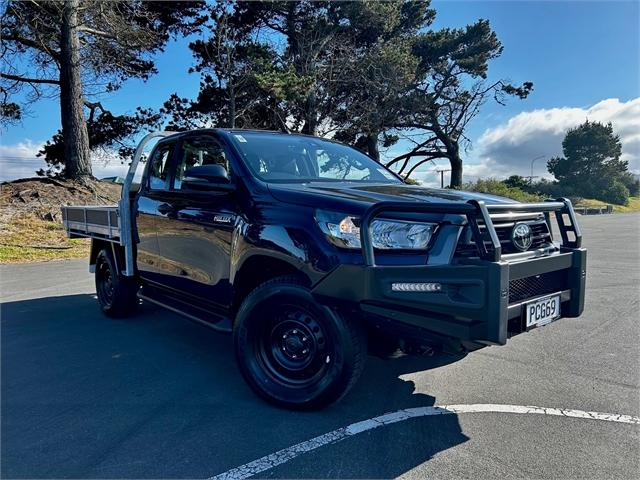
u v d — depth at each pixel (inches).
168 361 166.7
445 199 120.8
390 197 120.4
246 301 131.3
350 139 1063.6
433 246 111.6
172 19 874.1
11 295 286.8
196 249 157.9
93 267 245.0
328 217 115.3
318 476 95.8
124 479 95.7
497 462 100.1
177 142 180.9
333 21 954.1
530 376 149.6
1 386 144.7
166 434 114.0
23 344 187.0
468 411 125.1
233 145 151.8
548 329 201.9
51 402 132.9
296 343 125.6
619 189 2738.7
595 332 197.3
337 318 114.3
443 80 1236.5
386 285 104.0
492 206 113.4
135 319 226.2
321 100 943.0
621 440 109.1
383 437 111.3
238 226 135.9
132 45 754.8
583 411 124.6
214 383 146.2
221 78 898.1
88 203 653.3
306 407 122.6
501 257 110.2
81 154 708.0
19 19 684.1
